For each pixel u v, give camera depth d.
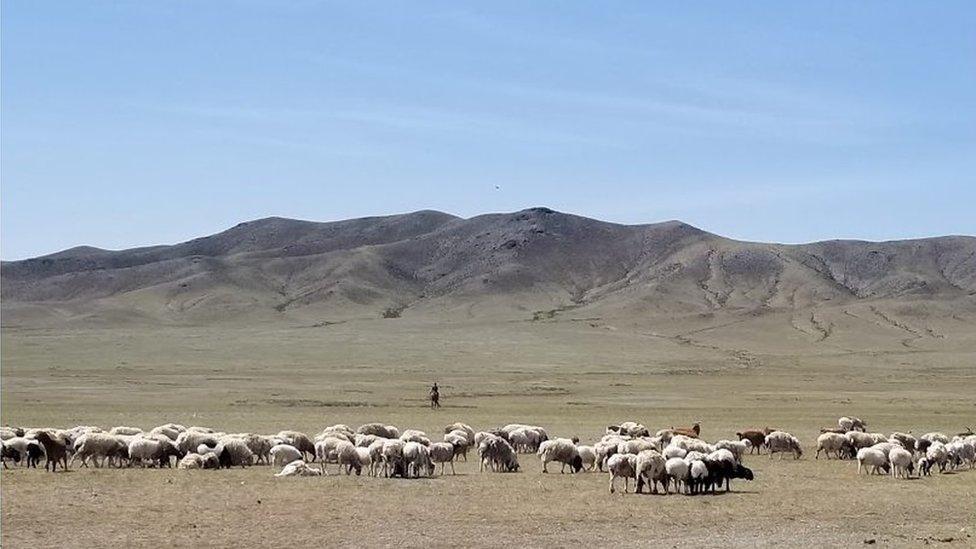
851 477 42.25
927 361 163.00
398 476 40.47
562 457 42.81
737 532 29.70
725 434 61.28
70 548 26.39
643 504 34.12
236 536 28.11
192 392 90.31
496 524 30.34
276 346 164.75
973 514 33.00
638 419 71.50
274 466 43.09
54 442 40.12
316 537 28.17
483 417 71.50
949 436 59.31
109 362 139.12
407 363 145.00
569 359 154.75
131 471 40.50
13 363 135.25
